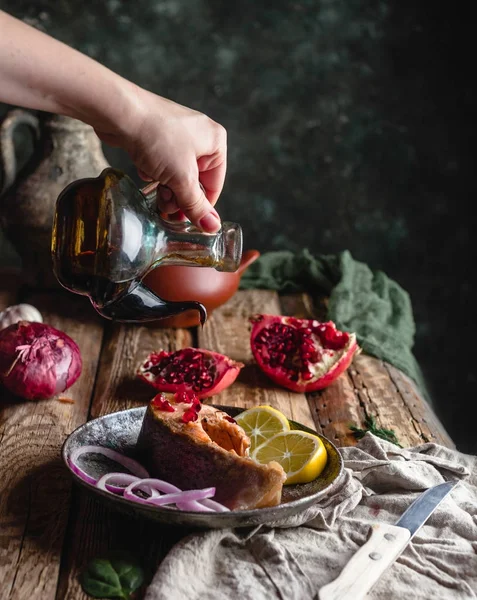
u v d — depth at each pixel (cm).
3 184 236
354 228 363
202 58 347
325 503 133
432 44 346
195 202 122
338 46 347
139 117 118
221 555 118
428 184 357
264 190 360
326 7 343
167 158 120
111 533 124
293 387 186
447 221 360
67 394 179
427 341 367
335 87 351
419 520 127
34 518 129
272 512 116
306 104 352
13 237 236
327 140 355
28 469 144
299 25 345
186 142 121
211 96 351
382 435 165
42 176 229
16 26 113
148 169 122
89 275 121
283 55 348
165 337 216
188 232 125
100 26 341
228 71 349
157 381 183
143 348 208
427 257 363
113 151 358
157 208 128
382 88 350
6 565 116
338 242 364
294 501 119
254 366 201
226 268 130
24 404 172
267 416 148
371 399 185
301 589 111
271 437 143
